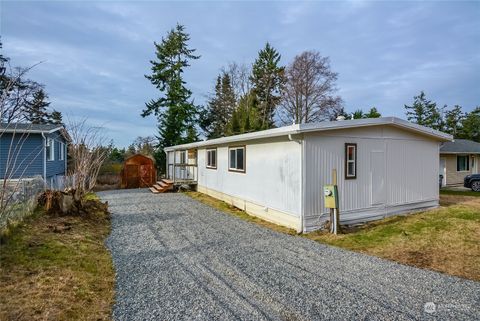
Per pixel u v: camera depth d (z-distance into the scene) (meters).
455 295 3.88
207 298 3.80
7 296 3.41
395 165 9.21
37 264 4.43
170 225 8.19
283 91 31.61
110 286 4.12
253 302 3.70
